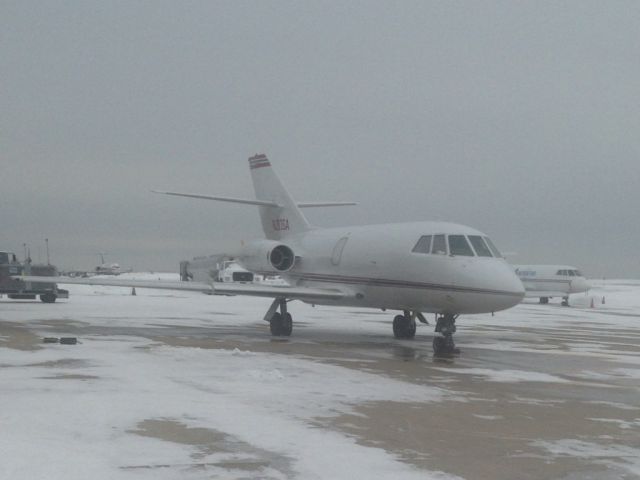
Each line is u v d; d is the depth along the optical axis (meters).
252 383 11.38
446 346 17.56
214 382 11.38
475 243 18.42
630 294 79.31
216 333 21.42
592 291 90.12
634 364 15.76
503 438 8.07
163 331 21.41
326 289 22.48
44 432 7.65
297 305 42.34
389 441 7.75
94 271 93.50
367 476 6.42
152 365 13.23
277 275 25.33
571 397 11.08
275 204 26.78
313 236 24.86
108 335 19.45
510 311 42.12
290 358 15.03
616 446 7.82
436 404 10.07
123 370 12.41
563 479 6.51
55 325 22.72
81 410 8.81
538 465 6.95
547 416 9.45
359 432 8.12
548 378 13.23
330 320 29.22
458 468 6.77
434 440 7.87
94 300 42.84
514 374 13.64
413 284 19.06
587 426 8.86
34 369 12.34
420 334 23.22
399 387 11.49
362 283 21.17
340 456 7.06
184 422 8.34
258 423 8.41
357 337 21.36
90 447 7.11
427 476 6.48
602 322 32.06
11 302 39.88
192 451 7.08
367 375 12.80
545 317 35.62
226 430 8.00
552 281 55.28
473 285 17.42
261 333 22.02
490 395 11.03
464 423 8.83
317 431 8.09
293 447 7.34
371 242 21.14
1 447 7.00
